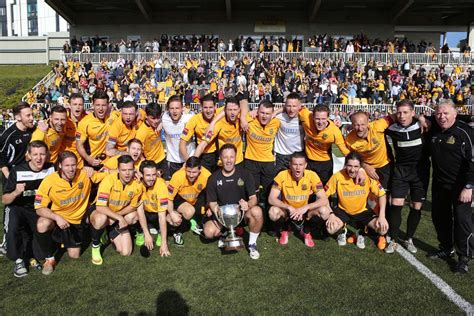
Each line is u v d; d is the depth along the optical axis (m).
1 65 38.31
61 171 4.46
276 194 5.20
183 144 5.79
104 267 4.47
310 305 3.63
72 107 5.67
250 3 30.69
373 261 4.61
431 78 23.30
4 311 3.56
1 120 18.86
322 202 5.06
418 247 5.07
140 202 4.86
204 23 32.47
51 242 4.39
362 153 5.30
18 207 4.50
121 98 20.94
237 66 24.27
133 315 3.49
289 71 22.80
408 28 32.56
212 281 4.09
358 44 27.42
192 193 5.34
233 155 4.86
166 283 4.05
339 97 21.02
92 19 32.84
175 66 24.50
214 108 5.70
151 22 32.41
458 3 29.56
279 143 6.12
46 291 3.92
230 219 4.60
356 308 3.58
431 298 3.75
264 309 3.57
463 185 4.28
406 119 4.74
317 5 28.20
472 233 4.29
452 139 4.30
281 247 5.08
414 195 4.95
